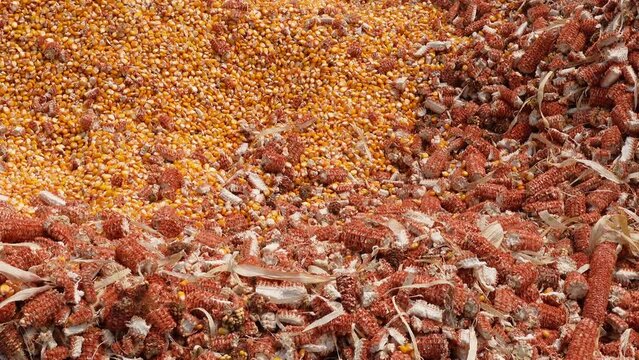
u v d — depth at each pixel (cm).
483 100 217
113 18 217
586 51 210
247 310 164
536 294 173
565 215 190
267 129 211
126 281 162
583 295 174
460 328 164
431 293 165
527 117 212
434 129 215
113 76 212
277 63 222
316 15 229
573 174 197
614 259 179
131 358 159
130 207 193
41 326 158
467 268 170
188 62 218
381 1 246
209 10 223
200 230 186
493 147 209
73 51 213
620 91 203
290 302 165
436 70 224
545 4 228
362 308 164
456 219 185
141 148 205
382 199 203
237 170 206
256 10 225
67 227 173
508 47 223
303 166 206
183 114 213
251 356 160
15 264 161
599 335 170
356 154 211
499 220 187
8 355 157
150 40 216
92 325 160
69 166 204
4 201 187
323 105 217
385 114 218
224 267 169
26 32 214
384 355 160
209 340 161
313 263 172
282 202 199
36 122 207
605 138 198
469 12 234
